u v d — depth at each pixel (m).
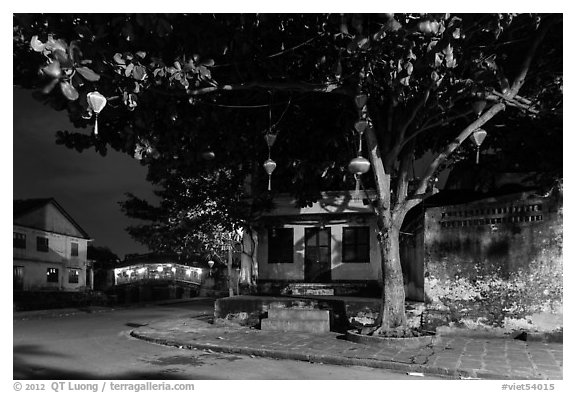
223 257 27.75
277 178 15.37
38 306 24.11
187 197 20.81
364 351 9.90
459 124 13.73
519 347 10.38
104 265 44.06
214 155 11.82
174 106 10.05
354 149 12.43
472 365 8.61
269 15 8.99
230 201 20.05
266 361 9.63
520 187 15.01
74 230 36.19
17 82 8.73
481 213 11.99
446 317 12.08
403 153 11.70
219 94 10.90
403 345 10.32
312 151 13.19
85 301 28.08
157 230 25.69
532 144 13.50
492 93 10.14
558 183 11.21
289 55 9.96
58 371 8.66
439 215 12.43
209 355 10.26
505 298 11.59
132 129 10.24
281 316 13.24
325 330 12.72
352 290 19.02
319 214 19.73
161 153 11.03
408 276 15.93
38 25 7.43
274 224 20.25
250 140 12.70
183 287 39.84
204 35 8.21
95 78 6.86
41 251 32.44
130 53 7.61
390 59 8.44
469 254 12.02
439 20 7.39
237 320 14.48
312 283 19.64
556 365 8.64
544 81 11.25
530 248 11.44
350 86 9.86
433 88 9.87
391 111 11.32
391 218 11.33
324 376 8.30
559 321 11.05
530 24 9.56
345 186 19.52
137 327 15.55
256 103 11.98
